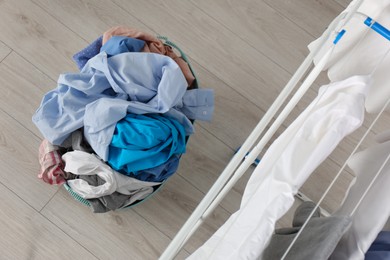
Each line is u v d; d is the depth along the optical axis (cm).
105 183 109
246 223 67
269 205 62
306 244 72
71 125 109
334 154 140
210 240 80
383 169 81
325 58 77
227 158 138
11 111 135
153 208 132
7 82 137
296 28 154
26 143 133
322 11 156
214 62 147
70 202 130
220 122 141
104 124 105
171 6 151
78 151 110
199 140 138
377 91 111
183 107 120
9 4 144
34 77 139
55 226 128
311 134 67
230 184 86
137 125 105
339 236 63
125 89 110
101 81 111
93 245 128
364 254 68
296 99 82
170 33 148
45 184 131
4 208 128
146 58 112
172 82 110
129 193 114
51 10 145
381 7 95
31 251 126
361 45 107
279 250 82
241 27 151
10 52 140
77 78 112
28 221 128
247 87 145
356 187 90
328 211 135
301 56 151
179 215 132
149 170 111
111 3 148
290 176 64
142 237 130
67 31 144
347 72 116
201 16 151
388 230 80
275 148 77
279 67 149
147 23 148
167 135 109
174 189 134
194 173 136
